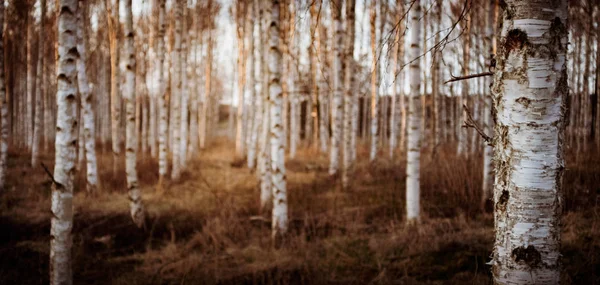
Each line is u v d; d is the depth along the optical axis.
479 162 8.70
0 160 8.32
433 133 12.45
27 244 5.41
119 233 6.08
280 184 5.73
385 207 7.04
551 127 1.84
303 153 16.98
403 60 13.24
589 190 6.48
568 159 8.96
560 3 1.85
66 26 3.78
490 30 7.25
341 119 10.13
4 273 4.60
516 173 1.89
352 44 9.91
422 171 9.57
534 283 1.84
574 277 3.73
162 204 7.69
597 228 4.81
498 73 2.00
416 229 5.56
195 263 4.85
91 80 18.94
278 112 5.83
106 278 4.62
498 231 1.99
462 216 5.84
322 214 6.64
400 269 4.52
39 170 10.87
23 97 18.66
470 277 4.11
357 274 4.53
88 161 8.41
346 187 8.80
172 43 15.39
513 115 1.90
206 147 21.17
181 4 11.24
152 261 5.08
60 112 3.80
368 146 18.64
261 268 4.64
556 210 1.85
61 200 3.80
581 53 12.62
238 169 12.70
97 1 12.33
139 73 19.06
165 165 9.70
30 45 14.72
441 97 14.61
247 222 6.52
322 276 4.49
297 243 5.35
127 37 6.73
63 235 3.80
